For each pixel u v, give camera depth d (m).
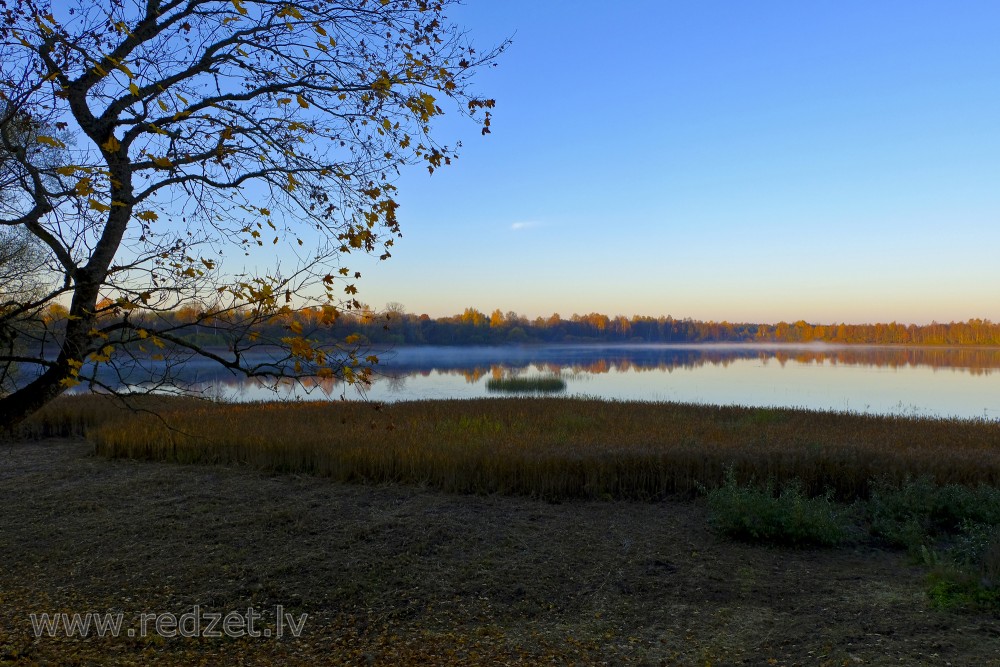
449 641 5.22
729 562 7.08
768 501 8.12
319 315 3.56
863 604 5.73
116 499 9.88
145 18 3.99
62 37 3.34
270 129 4.36
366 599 6.07
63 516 8.87
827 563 7.08
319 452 12.12
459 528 8.34
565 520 8.95
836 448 11.45
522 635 5.33
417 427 15.59
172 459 13.39
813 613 5.59
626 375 58.44
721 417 19.61
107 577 6.57
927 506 8.31
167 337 3.60
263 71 4.25
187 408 19.80
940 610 5.44
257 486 10.86
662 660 4.83
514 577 6.64
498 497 10.30
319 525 8.43
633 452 11.06
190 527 8.30
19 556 7.19
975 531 7.25
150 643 5.14
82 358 3.68
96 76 3.87
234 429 14.39
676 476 10.57
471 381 46.81
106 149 3.55
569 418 18.00
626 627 5.46
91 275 3.89
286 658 4.94
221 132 4.03
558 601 6.04
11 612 5.64
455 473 10.70
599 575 6.71
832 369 72.38
